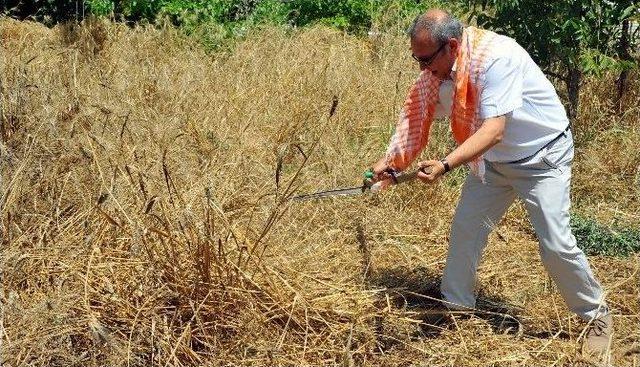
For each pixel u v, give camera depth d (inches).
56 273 162.7
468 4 283.9
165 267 159.2
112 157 188.5
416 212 236.8
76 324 150.2
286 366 153.9
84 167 187.8
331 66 320.8
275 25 409.4
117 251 162.7
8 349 142.4
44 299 152.9
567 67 282.0
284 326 161.8
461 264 175.6
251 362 153.2
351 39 388.8
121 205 169.3
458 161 152.0
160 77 284.0
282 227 186.5
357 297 169.8
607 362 159.2
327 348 159.5
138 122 227.0
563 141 160.1
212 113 262.7
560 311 182.4
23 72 228.2
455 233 174.6
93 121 210.1
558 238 160.7
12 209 175.0
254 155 243.3
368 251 206.5
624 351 166.6
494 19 273.7
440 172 153.5
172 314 158.2
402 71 316.2
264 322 158.6
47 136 195.5
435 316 178.7
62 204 183.8
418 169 156.2
